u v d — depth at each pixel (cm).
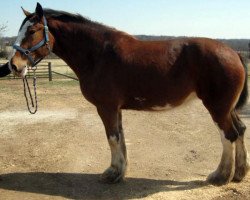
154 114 938
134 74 448
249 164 480
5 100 1169
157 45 459
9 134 754
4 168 554
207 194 448
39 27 457
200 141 689
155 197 443
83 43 466
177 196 445
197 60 439
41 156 609
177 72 445
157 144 674
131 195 452
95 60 461
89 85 465
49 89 1439
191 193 453
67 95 1275
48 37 466
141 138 716
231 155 458
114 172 485
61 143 685
